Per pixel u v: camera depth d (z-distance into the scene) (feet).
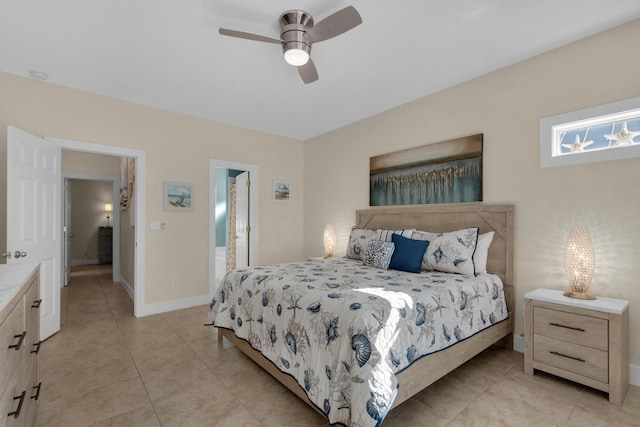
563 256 7.96
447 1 6.30
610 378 6.17
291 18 6.65
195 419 5.66
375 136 13.06
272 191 15.93
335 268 9.36
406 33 7.41
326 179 15.61
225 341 9.34
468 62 8.84
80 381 6.95
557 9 6.56
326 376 5.22
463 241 8.66
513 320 8.74
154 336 9.68
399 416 5.68
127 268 15.79
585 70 7.64
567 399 6.29
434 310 6.15
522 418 5.66
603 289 7.30
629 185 7.02
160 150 12.35
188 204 13.04
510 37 7.61
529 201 8.59
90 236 25.09
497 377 7.16
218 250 25.68
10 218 8.11
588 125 7.74
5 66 9.01
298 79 9.85
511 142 8.95
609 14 6.75
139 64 8.89
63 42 7.77
